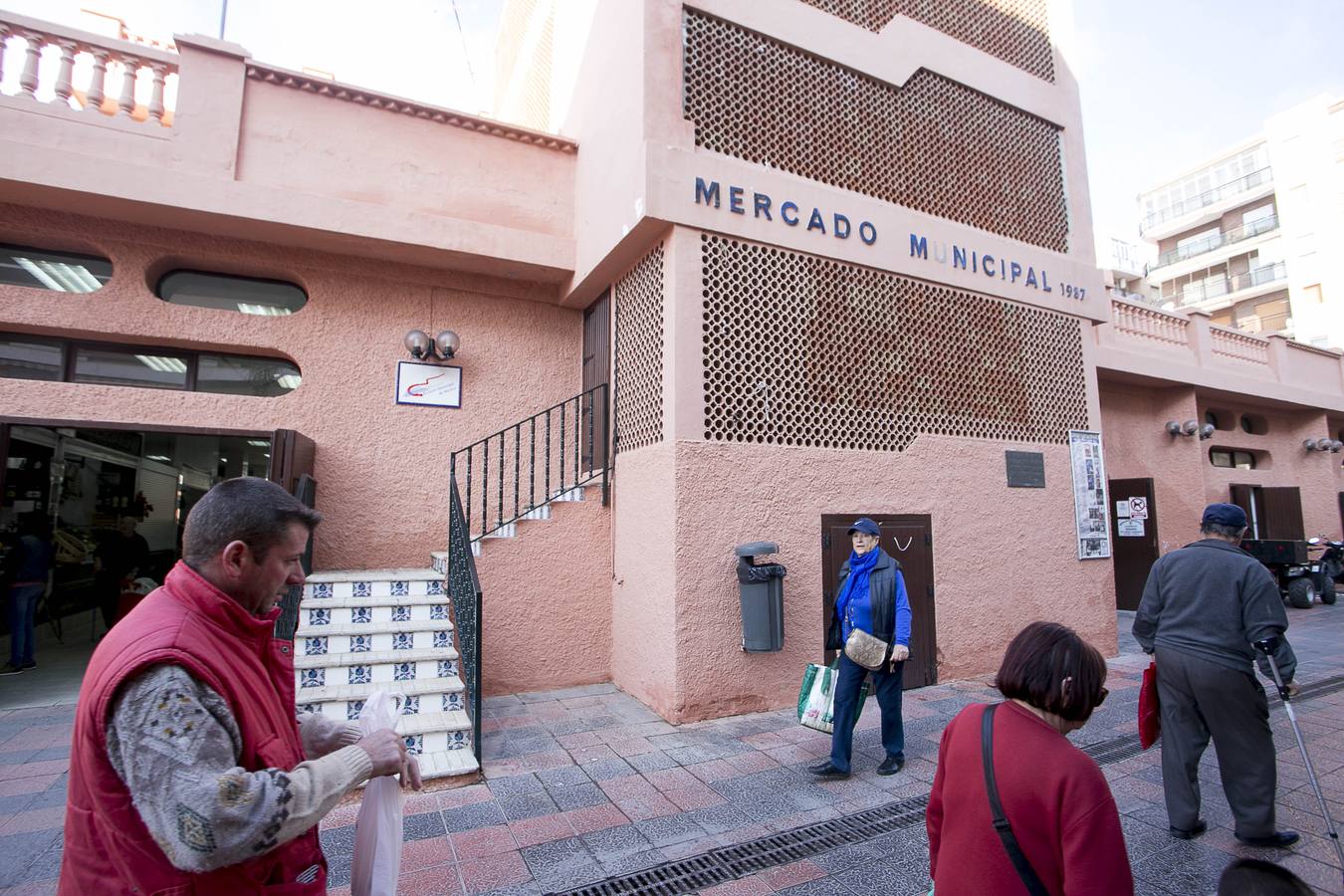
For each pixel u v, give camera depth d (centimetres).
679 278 570
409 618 541
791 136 667
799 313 636
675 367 560
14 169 523
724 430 585
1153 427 1195
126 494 949
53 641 798
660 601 561
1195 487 1187
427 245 644
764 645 535
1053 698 168
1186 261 3944
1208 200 3859
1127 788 422
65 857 132
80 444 853
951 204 765
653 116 577
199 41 586
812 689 451
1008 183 815
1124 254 2684
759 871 321
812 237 639
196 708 128
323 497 645
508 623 620
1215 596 352
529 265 694
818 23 681
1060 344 813
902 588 442
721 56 639
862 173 707
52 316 576
